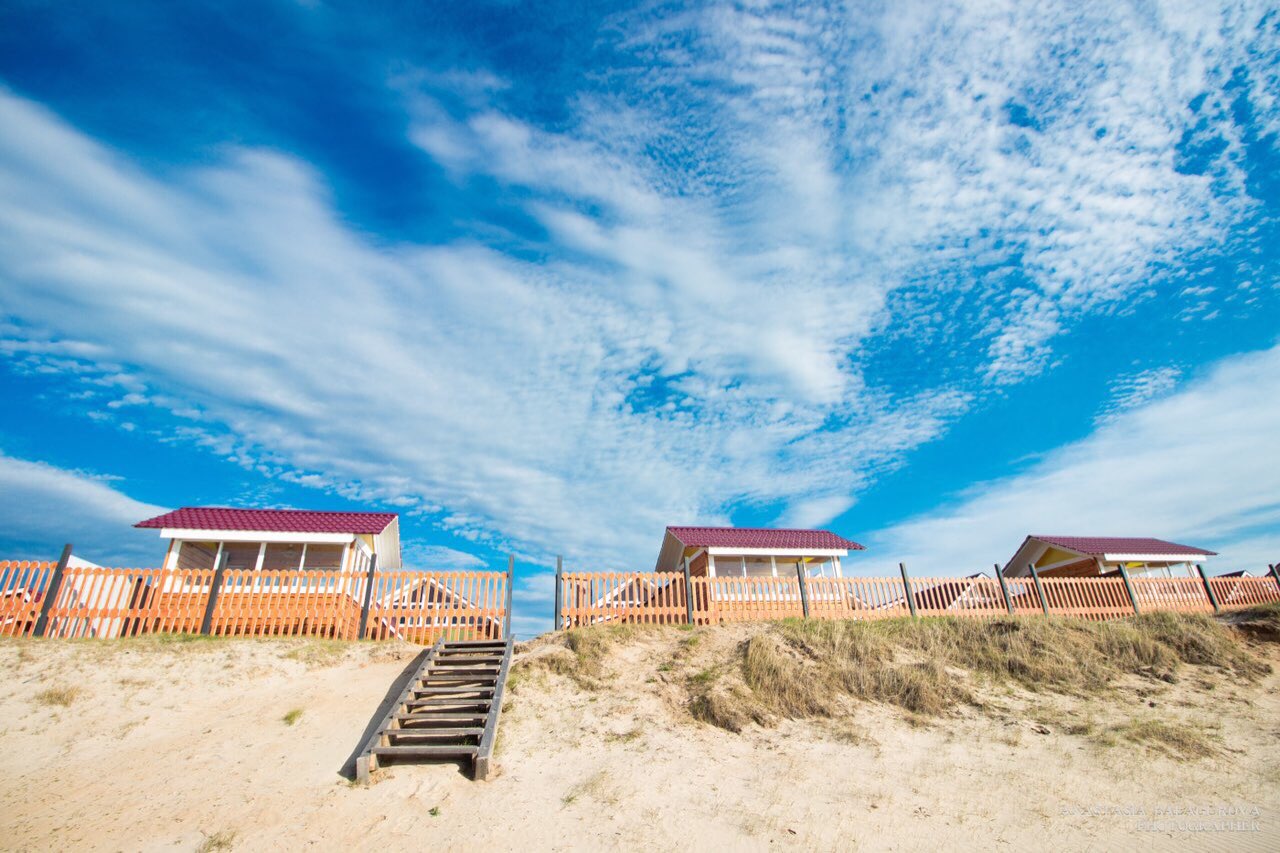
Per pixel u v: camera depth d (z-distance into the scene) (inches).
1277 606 671.8
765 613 683.4
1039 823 333.1
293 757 401.1
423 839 320.8
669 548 1198.9
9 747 405.1
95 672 494.0
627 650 573.3
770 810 348.2
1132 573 1227.9
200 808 345.4
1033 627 606.5
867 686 507.5
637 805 353.4
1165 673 547.8
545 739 432.1
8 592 558.6
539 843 318.0
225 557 789.2
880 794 365.4
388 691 491.2
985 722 463.5
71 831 322.0
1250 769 392.5
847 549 1101.1
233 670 511.2
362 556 968.9
